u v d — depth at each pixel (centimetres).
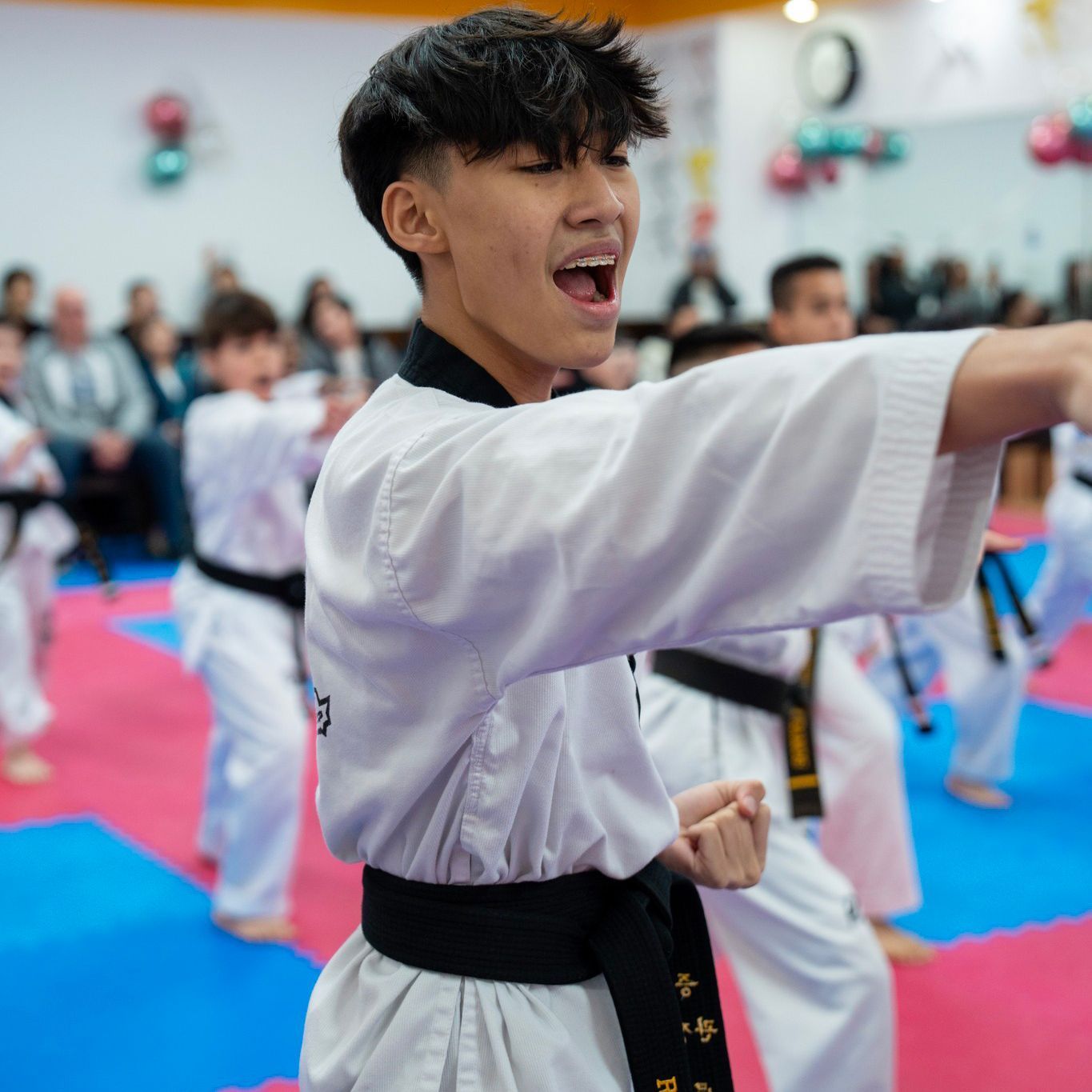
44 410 984
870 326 1205
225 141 1184
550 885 143
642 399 103
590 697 141
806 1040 244
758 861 159
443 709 125
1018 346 85
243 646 381
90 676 677
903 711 592
